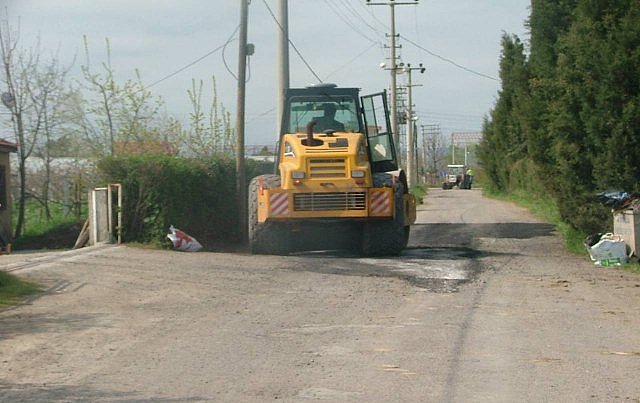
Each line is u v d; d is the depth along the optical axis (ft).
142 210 61.93
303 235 63.16
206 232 69.77
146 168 61.46
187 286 43.45
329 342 30.35
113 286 42.68
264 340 30.73
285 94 63.46
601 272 50.96
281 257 57.88
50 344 29.84
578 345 29.86
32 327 32.65
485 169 216.74
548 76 76.23
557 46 69.97
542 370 26.22
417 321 34.47
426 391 23.77
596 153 58.59
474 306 38.34
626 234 55.31
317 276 48.14
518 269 52.42
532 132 78.48
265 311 36.76
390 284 45.34
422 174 407.23
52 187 93.86
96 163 72.43
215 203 71.26
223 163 73.36
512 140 179.73
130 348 29.30
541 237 76.43
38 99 91.71
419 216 110.32
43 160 93.71
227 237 73.46
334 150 57.00
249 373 25.88
